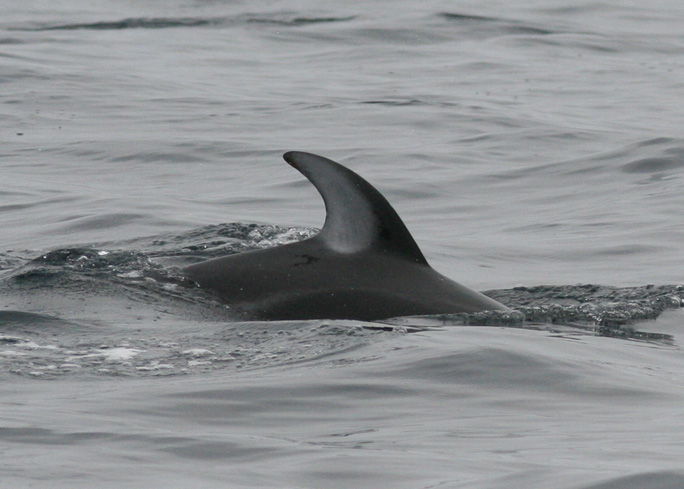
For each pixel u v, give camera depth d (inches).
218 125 3644.2
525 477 860.6
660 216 2461.9
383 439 975.6
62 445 927.0
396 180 2859.3
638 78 4734.3
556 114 3865.7
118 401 1067.9
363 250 1574.8
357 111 3897.6
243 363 1228.5
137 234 2265.0
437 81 4623.5
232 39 5802.2
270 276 1540.4
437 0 6702.8
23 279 1547.7
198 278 1563.7
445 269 2039.9
